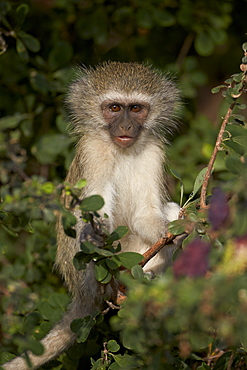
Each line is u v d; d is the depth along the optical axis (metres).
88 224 8.62
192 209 8.38
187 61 13.15
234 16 14.48
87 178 10.82
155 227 10.89
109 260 7.56
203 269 4.73
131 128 10.88
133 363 7.55
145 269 11.04
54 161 12.14
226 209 5.26
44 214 6.78
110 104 11.08
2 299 7.73
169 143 11.93
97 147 10.97
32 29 13.24
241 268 4.78
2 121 8.48
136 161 11.20
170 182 12.66
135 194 11.20
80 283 10.19
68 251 10.50
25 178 6.75
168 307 5.00
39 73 11.60
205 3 13.27
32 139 12.66
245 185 5.71
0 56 12.41
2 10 10.96
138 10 12.73
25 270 10.21
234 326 5.17
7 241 11.25
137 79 11.29
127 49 14.08
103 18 12.91
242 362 8.72
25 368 9.45
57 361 9.81
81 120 11.55
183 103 12.45
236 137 8.22
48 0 13.23
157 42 14.26
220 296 4.64
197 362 9.16
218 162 10.51
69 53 11.95
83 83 11.55
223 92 8.13
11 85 12.49
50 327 9.52
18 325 6.89
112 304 8.59
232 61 15.25
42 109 12.14
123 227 7.58
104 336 9.93
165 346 6.52
